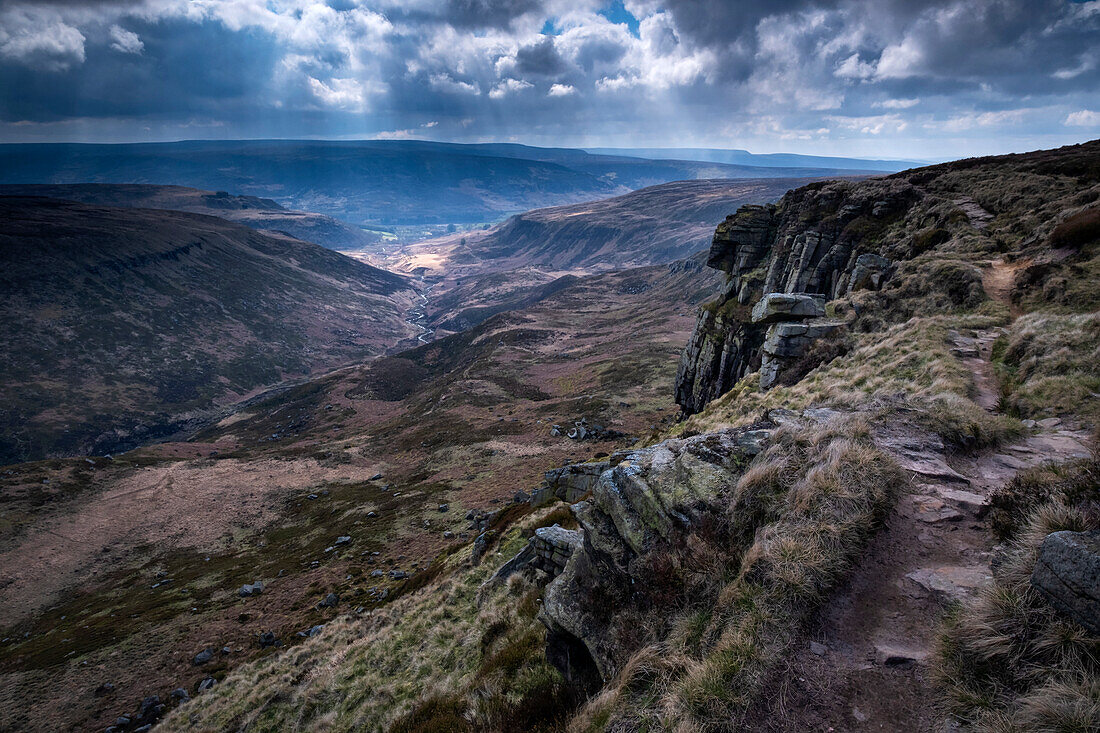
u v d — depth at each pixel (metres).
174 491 121.88
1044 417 13.18
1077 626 5.00
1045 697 4.65
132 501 117.94
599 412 126.06
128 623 64.81
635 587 9.09
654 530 9.38
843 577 6.88
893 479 8.38
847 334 32.22
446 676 17.23
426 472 110.38
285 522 101.62
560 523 27.08
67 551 97.44
